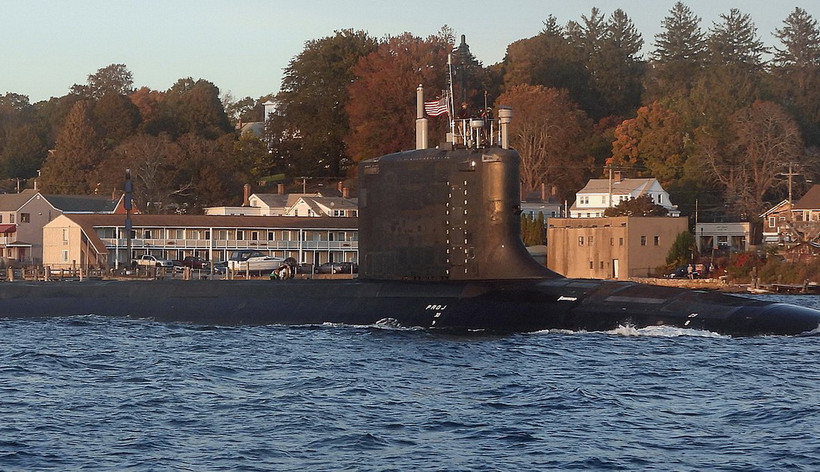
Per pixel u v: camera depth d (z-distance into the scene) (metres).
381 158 161.62
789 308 150.12
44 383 121.81
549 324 148.38
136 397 112.62
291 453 89.00
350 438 93.50
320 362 130.88
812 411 103.56
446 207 155.00
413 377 120.69
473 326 149.50
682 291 154.25
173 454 88.88
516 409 104.75
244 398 111.44
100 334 161.50
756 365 127.06
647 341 142.00
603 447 90.38
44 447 91.06
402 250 159.12
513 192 154.75
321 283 168.88
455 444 91.56
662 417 101.62
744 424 98.62
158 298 179.38
